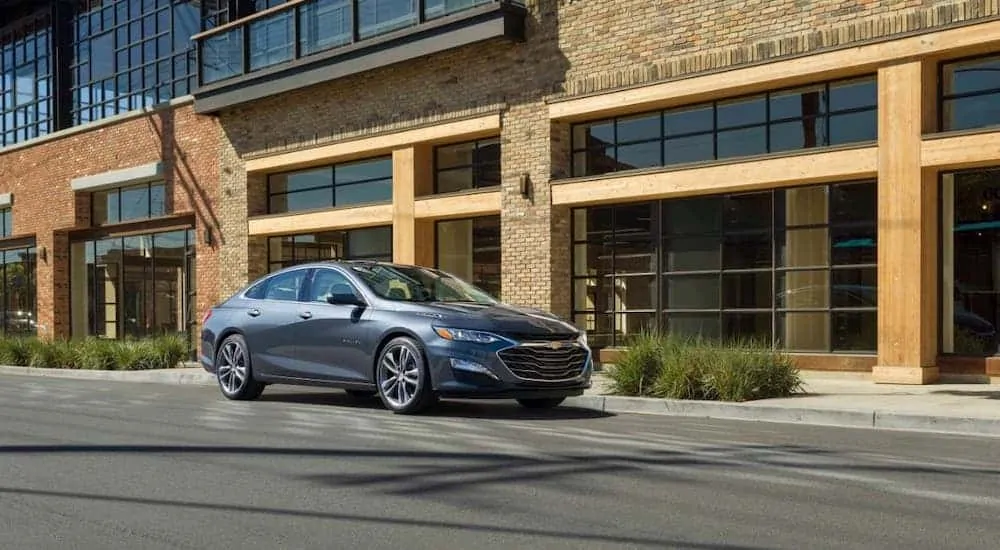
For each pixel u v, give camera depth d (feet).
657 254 53.83
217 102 74.18
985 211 44.19
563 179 55.67
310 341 38.63
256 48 72.33
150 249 86.58
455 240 63.41
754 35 48.73
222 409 38.11
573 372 35.45
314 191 72.02
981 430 32.35
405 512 19.51
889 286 44.68
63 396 45.57
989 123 43.47
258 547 16.94
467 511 19.56
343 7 66.18
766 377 39.75
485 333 34.04
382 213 65.00
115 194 90.74
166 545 17.12
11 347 78.28
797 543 17.12
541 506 19.99
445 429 31.48
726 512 19.48
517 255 57.52
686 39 51.06
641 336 45.98
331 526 18.40
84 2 96.94
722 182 49.67
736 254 51.03
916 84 43.88
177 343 70.95
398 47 61.36
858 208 47.24
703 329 52.08
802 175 47.11
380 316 36.42
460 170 62.75
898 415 33.78
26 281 102.27
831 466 24.90
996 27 41.45
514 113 57.77
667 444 28.55
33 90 102.89
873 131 46.47
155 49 87.97
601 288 56.24
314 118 69.05
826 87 47.91
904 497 21.01
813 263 48.52
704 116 52.06
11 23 105.50
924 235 44.14
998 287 43.83
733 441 29.50
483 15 56.80
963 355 44.50
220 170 76.84
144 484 22.40
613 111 54.29
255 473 23.66
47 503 20.49
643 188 52.42
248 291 42.68
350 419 34.27
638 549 16.74
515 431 31.12
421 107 62.39
